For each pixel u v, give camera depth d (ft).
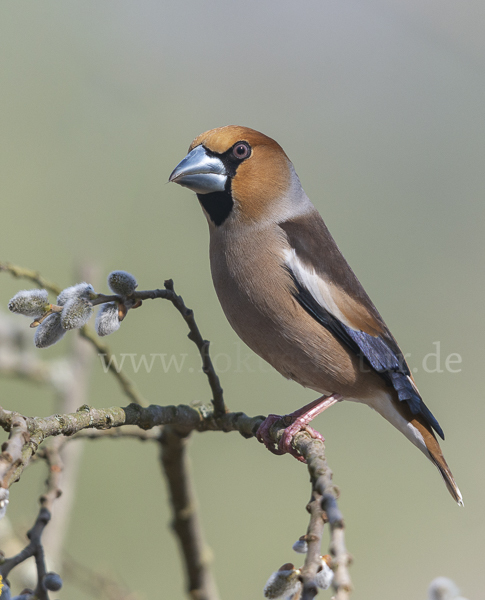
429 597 17.43
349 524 37.70
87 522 34.40
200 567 24.14
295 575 13.73
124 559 34.32
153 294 18.69
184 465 22.76
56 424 16.26
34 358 27.32
